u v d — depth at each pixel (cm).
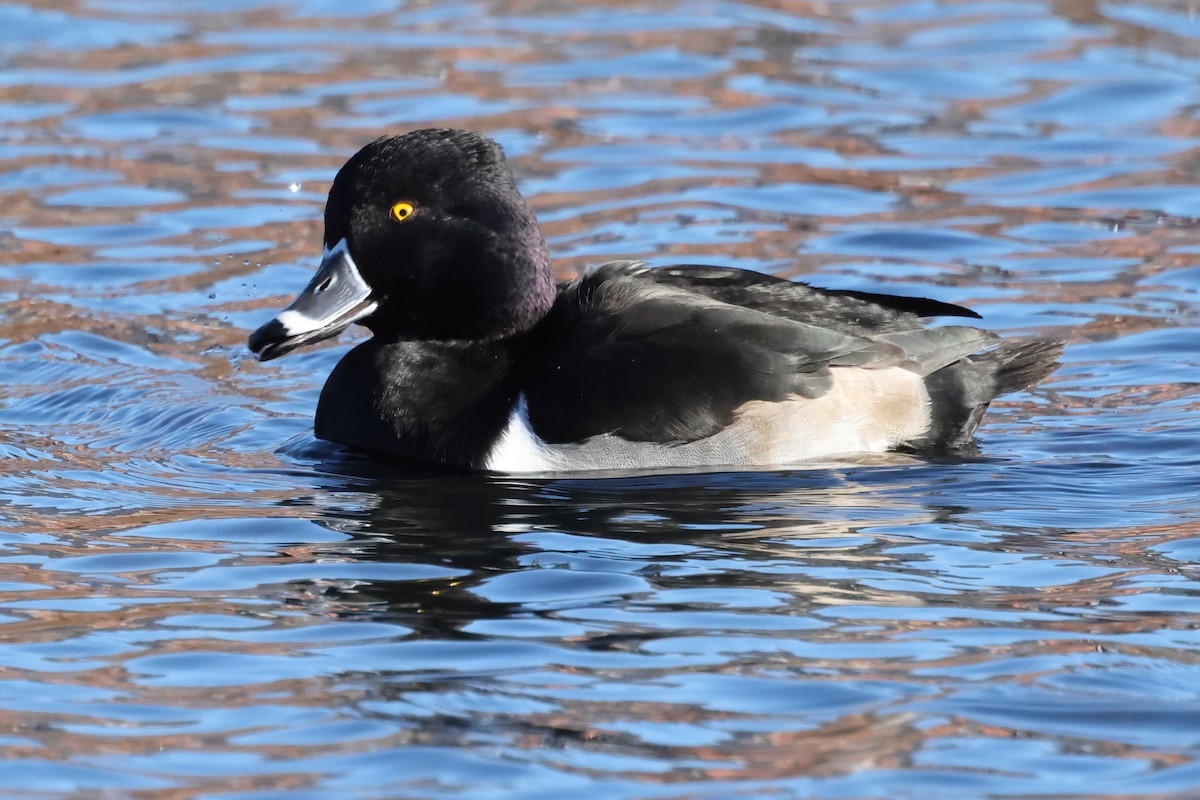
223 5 2158
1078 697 705
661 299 1055
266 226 1543
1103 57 1902
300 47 1997
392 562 868
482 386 1059
